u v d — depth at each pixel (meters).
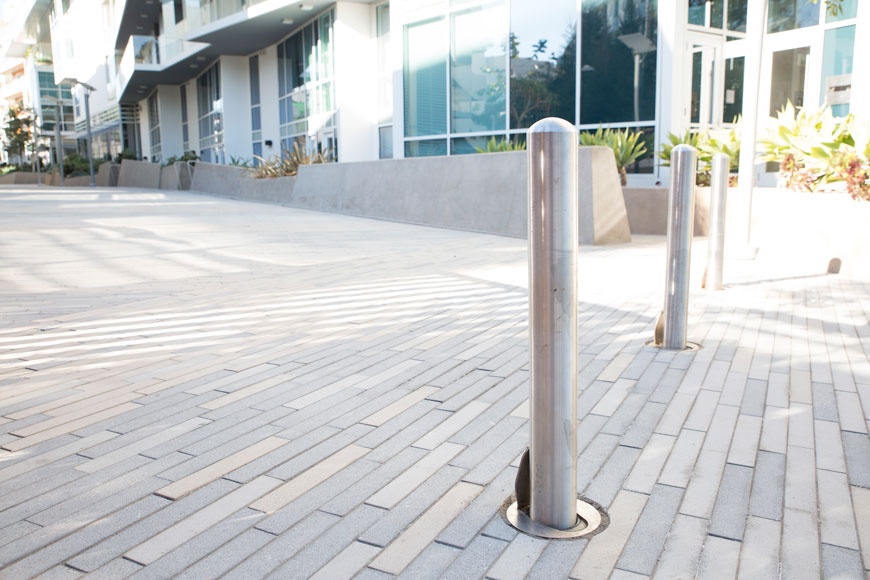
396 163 13.12
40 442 2.79
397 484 2.41
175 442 2.79
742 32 13.87
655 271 7.04
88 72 59.31
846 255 6.67
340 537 2.06
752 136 7.59
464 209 11.45
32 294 5.85
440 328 4.72
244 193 20.75
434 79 16.94
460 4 15.93
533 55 14.56
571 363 2.02
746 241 7.83
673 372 3.69
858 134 7.36
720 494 2.32
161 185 30.95
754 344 4.23
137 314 5.16
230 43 28.05
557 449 2.06
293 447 2.73
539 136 1.91
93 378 3.66
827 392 3.35
